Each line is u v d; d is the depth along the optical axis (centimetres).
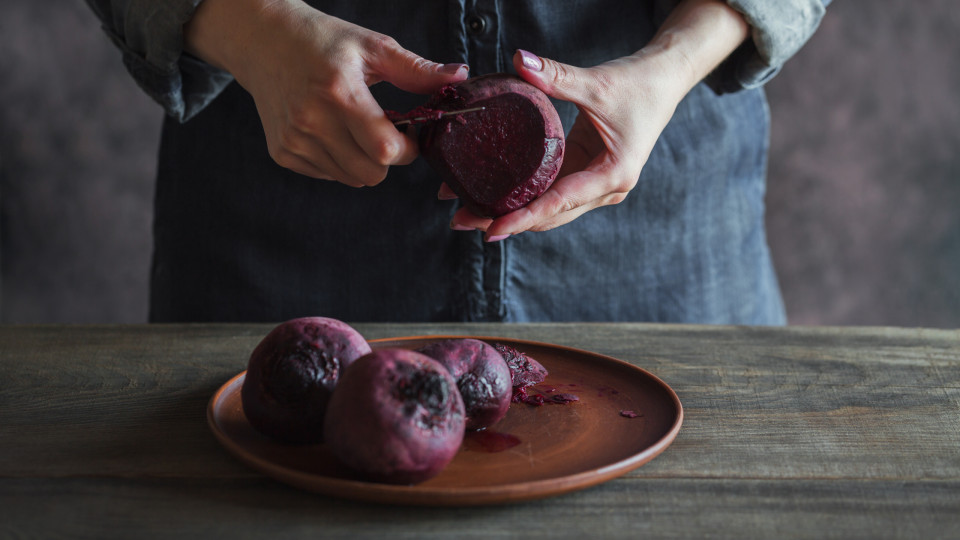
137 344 95
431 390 70
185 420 80
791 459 76
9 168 195
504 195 80
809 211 204
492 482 71
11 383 86
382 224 109
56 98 193
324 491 69
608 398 82
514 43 106
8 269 200
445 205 108
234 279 111
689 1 98
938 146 199
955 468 76
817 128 200
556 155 80
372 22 105
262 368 74
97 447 76
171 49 94
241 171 110
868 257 205
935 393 86
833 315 208
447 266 110
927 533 69
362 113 80
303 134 83
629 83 85
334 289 111
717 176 117
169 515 69
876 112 198
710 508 71
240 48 86
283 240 110
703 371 90
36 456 75
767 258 127
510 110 80
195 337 97
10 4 188
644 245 114
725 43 96
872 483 74
